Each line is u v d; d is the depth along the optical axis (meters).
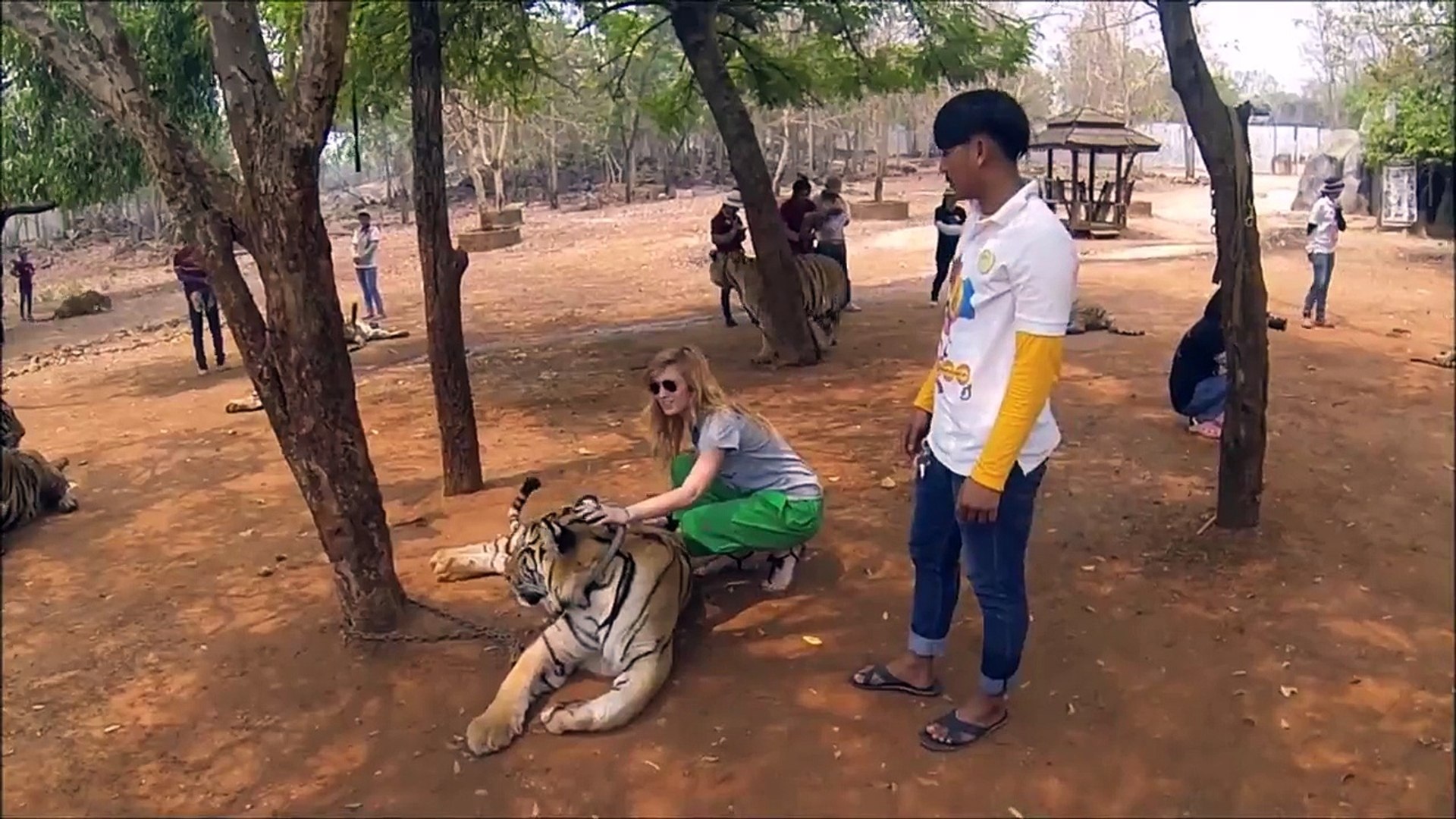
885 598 5.21
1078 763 3.91
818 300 11.32
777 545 5.15
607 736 4.14
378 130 31.00
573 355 12.16
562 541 4.31
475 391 10.37
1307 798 3.71
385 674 4.64
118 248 35.50
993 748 4.00
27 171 13.38
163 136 4.32
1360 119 28.81
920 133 58.44
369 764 4.03
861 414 8.84
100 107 4.59
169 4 11.31
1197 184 44.38
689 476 4.75
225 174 4.54
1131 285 16.53
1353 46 28.19
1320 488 6.63
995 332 3.69
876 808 3.69
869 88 14.23
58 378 14.11
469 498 6.98
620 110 23.94
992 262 3.60
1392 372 10.00
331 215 42.72
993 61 13.57
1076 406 8.80
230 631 5.14
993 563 3.82
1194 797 3.72
